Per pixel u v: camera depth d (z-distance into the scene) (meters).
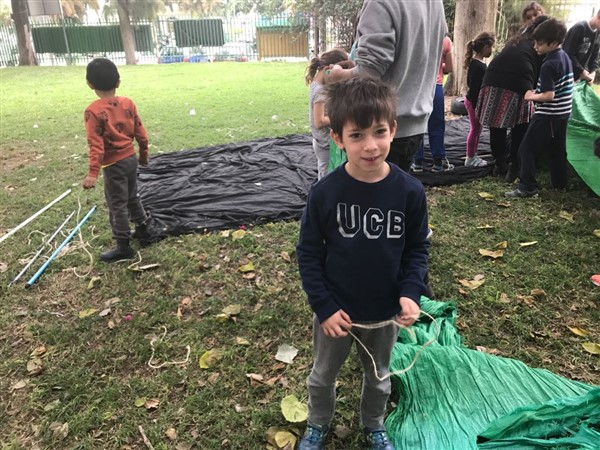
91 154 3.54
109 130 3.61
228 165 6.14
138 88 13.20
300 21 21.95
